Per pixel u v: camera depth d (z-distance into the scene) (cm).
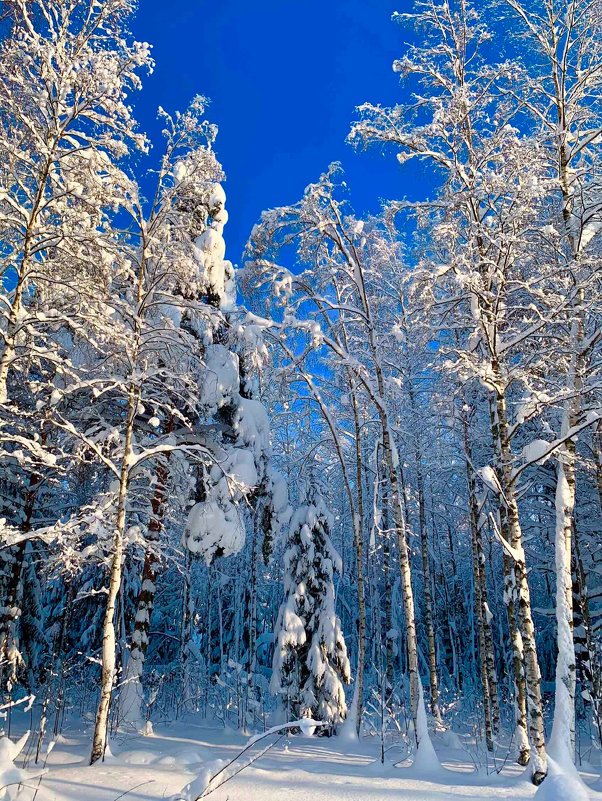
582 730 1336
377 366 1124
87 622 1731
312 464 1381
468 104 976
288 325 1098
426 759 813
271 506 1355
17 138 848
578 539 1357
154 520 1223
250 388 1384
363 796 633
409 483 1656
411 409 1452
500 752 1019
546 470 1407
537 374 952
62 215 823
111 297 902
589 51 1024
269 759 866
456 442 1448
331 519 1326
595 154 1048
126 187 884
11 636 1125
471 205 959
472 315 960
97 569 1509
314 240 1165
